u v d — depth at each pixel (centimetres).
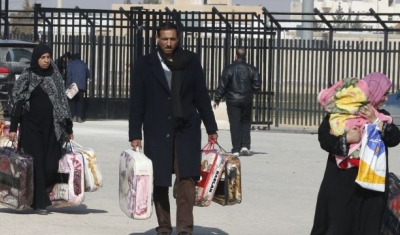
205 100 1592
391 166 3022
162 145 1554
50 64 1891
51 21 4303
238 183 1612
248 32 4225
